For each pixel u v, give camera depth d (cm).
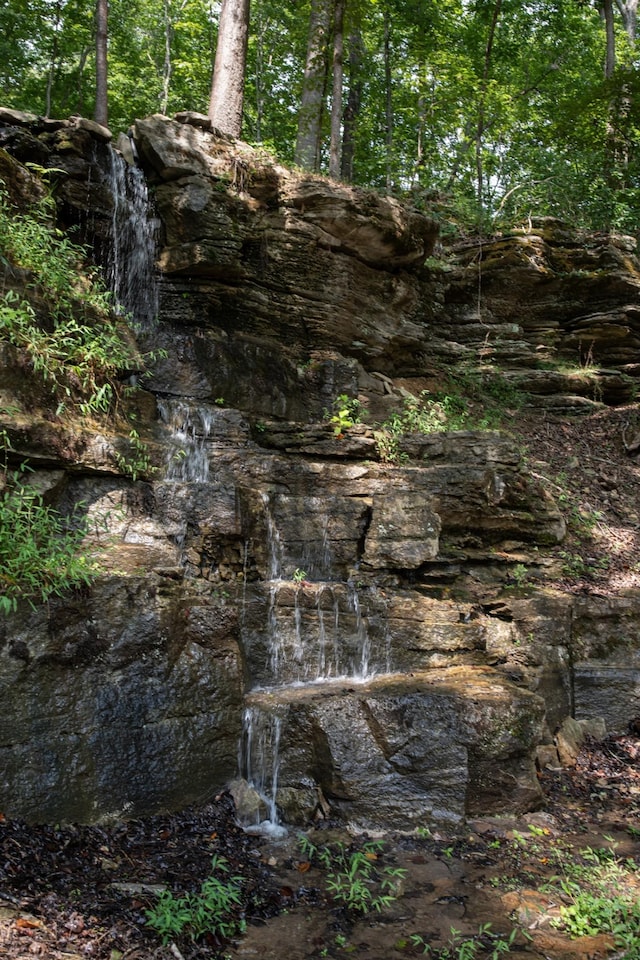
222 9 1320
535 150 1712
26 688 543
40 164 916
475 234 1457
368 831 614
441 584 872
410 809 625
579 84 2261
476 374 1334
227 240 987
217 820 605
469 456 959
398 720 647
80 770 555
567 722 834
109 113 2202
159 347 928
